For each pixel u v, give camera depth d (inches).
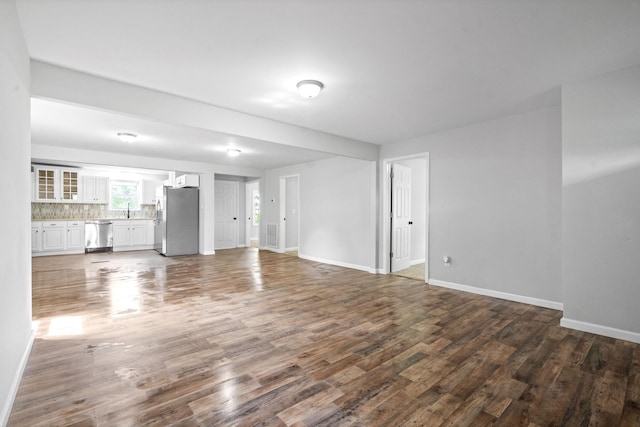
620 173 106.3
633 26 79.5
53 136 187.6
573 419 66.1
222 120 139.8
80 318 125.5
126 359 91.6
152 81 112.5
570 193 115.8
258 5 71.2
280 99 130.1
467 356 94.7
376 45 88.9
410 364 89.8
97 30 81.4
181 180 298.7
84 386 77.3
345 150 195.8
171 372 84.4
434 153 185.9
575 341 105.1
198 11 73.4
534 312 135.5
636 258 104.0
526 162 148.3
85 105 106.3
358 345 102.4
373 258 221.0
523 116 149.1
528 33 83.0
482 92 123.5
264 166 321.4
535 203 145.6
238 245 376.8
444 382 80.4
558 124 138.4
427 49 91.2
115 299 152.4
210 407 69.4
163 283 186.2
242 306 142.6
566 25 79.4
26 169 91.0
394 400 72.7
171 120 124.9
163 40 86.2
